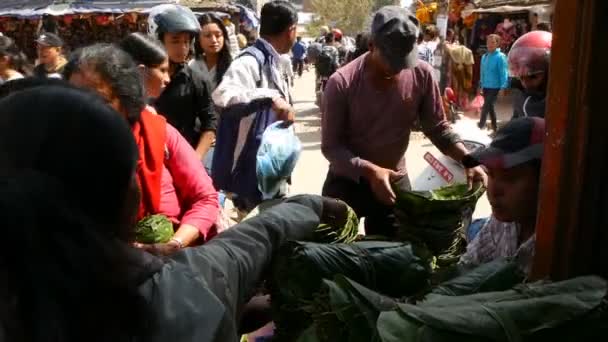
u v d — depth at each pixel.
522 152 1.81
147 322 0.95
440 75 12.77
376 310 1.28
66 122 0.91
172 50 3.73
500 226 2.15
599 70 1.30
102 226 0.93
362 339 1.26
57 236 0.84
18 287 0.82
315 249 1.49
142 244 2.07
